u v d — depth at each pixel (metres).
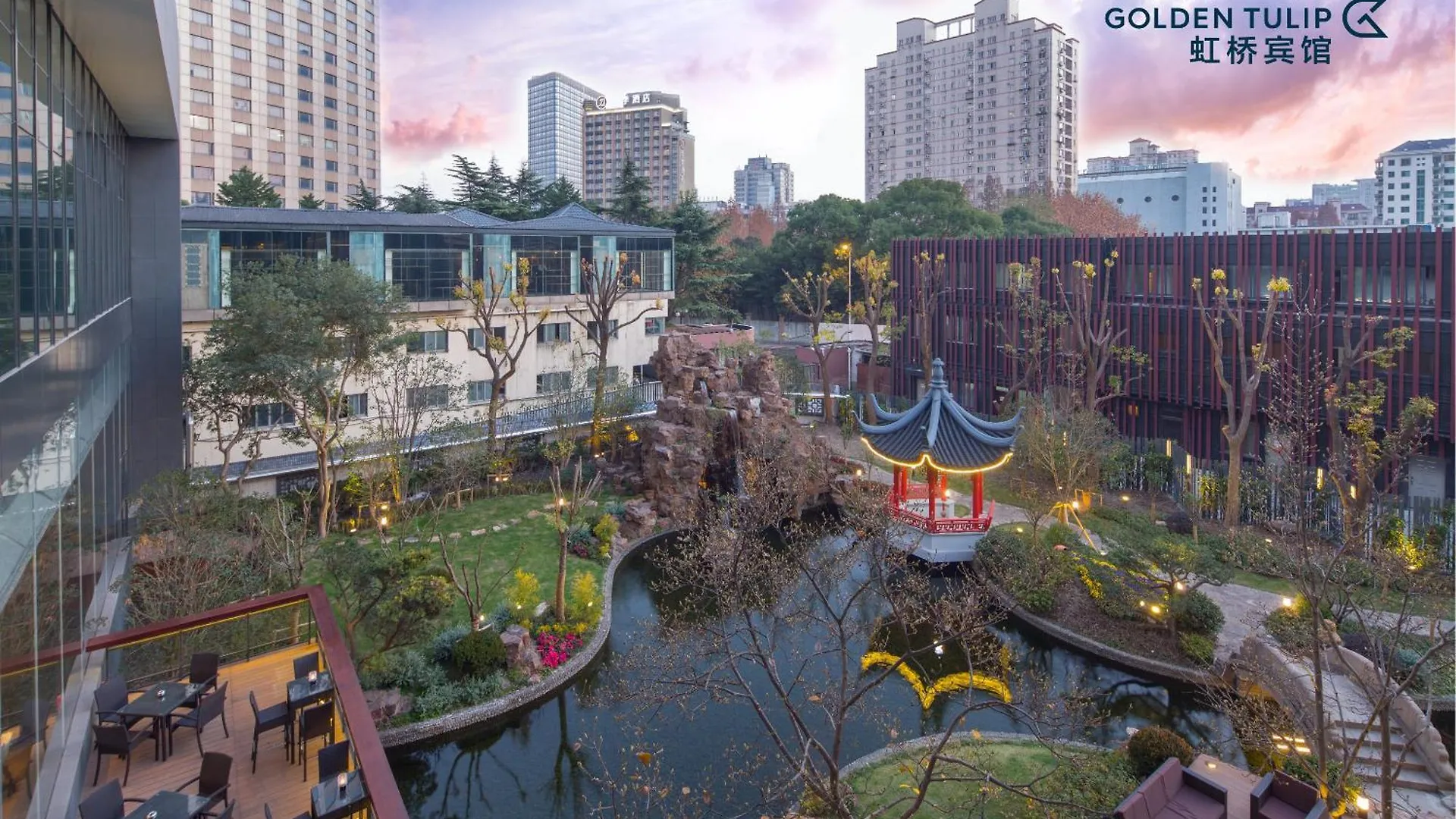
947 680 23.52
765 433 37.22
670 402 38.09
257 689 17.31
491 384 44.88
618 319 51.12
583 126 195.12
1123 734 20.98
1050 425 36.22
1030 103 135.00
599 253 49.66
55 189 13.94
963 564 31.06
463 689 21.89
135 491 25.64
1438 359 35.50
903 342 60.16
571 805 19.05
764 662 15.28
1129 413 48.22
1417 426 32.12
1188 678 22.77
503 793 19.59
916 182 84.56
